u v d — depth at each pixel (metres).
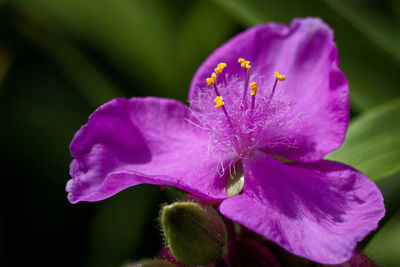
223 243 0.10
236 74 0.11
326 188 0.10
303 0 0.12
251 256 0.10
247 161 0.10
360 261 0.10
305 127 0.10
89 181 0.10
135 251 0.13
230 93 0.11
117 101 0.11
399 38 0.13
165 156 0.11
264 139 0.10
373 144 0.11
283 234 0.09
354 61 0.12
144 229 0.13
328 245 0.09
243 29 0.13
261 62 0.11
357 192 0.10
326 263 0.09
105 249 0.13
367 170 0.11
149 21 0.13
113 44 0.13
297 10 0.12
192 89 0.11
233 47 0.11
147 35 0.13
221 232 0.10
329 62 0.10
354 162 0.11
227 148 0.11
